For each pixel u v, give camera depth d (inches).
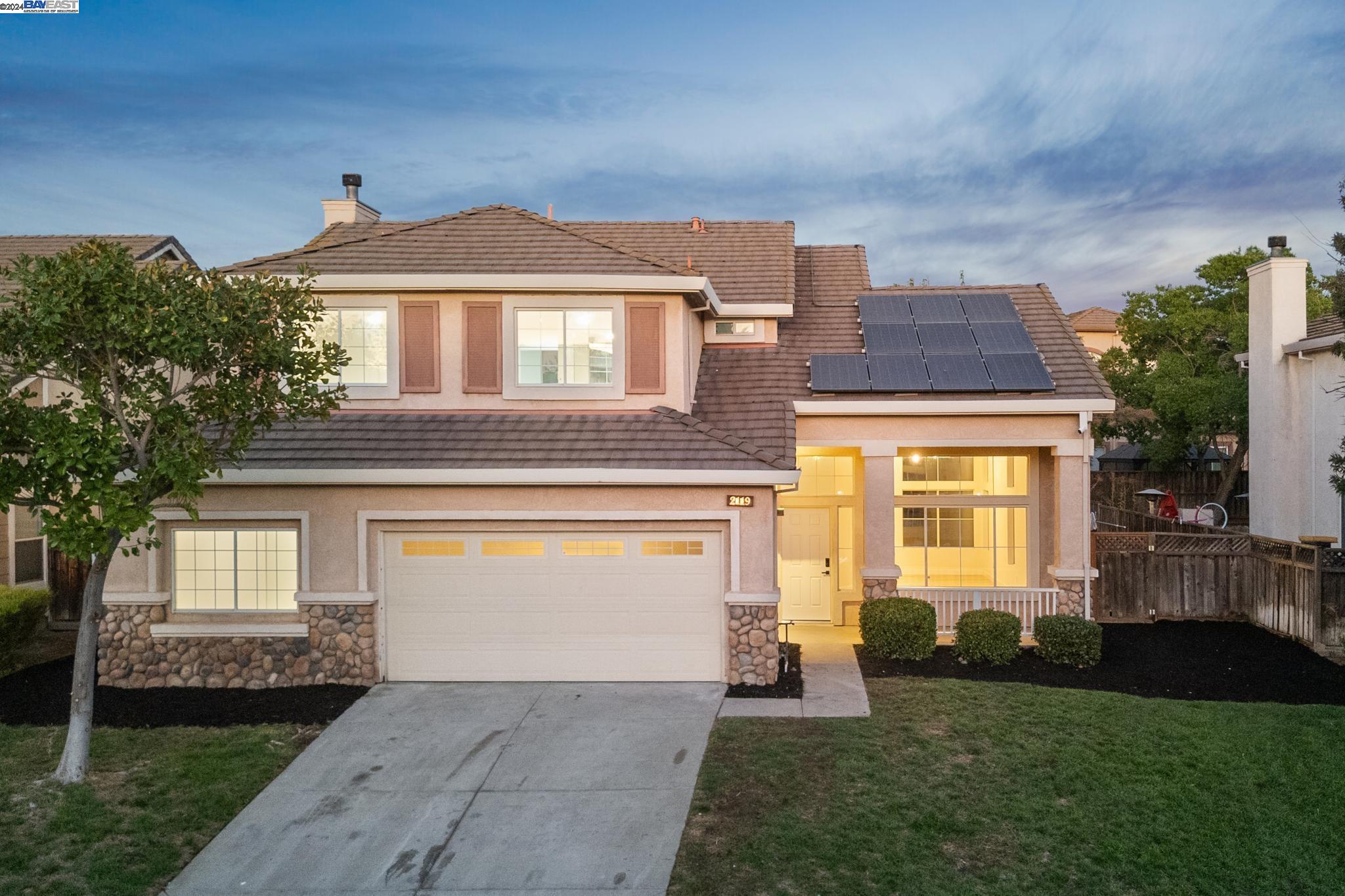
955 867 275.0
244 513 457.7
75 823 307.4
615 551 458.9
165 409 339.6
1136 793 319.9
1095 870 272.7
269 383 373.4
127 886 272.2
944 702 415.8
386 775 349.4
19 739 381.7
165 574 465.4
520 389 510.9
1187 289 967.6
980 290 666.8
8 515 579.8
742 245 667.4
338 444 470.3
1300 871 271.0
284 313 379.2
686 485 450.9
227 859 290.7
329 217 703.1
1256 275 679.7
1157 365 978.1
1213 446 1104.2
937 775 336.5
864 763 347.9
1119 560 585.9
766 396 550.9
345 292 507.5
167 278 353.1
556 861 287.6
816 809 312.2
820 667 483.8
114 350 334.3
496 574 460.4
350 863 288.5
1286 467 654.5
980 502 584.1
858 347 599.5
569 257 517.0
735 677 450.6
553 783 341.4
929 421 548.7
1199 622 579.5
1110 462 1197.7
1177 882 266.5
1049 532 573.6
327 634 458.3
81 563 591.5
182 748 372.8
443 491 456.1
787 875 272.7
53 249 701.9
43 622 585.0
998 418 546.9
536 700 430.9
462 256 520.4
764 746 368.5
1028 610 546.6
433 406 513.3
